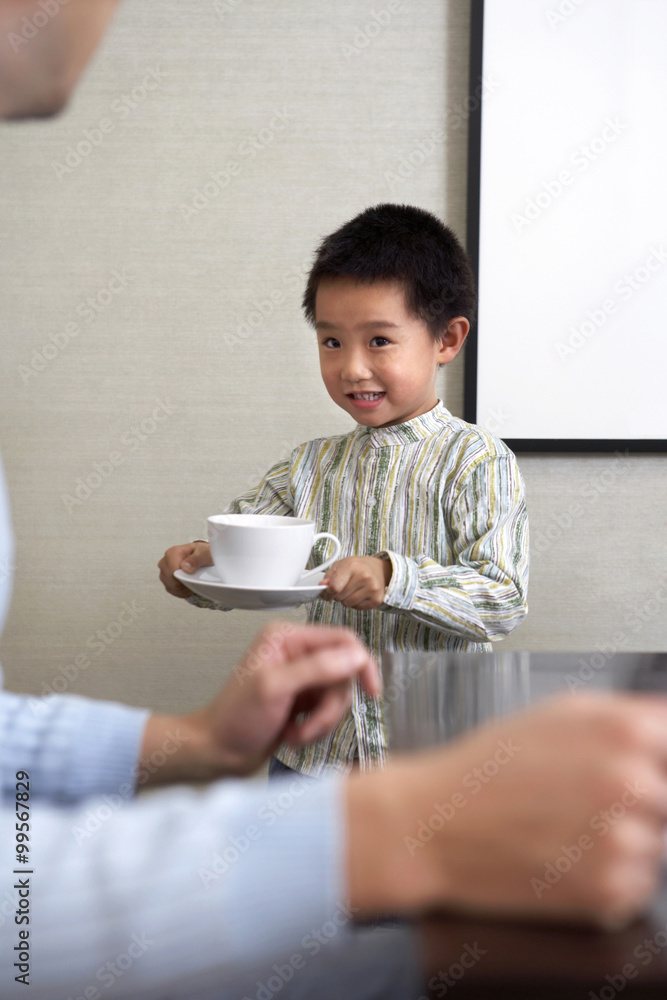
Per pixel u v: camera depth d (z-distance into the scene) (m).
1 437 1.41
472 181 1.33
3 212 1.38
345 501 1.03
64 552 1.43
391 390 0.97
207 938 0.18
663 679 0.49
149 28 1.35
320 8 1.34
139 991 0.18
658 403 1.36
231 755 0.37
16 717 0.37
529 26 1.30
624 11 1.30
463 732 0.38
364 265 0.94
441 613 0.86
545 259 1.34
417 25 1.33
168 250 1.38
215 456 1.42
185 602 1.43
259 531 0.77
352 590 0.83
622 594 1.41
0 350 1.40
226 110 1.36
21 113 0.32
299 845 0.20
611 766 0.20
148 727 0.38
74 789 0.36
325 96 1.35
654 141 1.32
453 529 0.97
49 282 1.39
